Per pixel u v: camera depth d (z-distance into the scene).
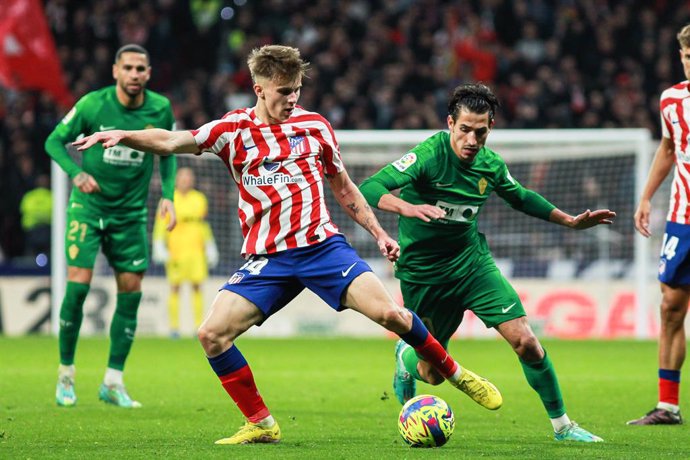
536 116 53.16
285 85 14.52
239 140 14.88
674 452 14.60
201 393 23.59
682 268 18.50
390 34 58.06
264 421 15.24
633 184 45.84
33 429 17.20
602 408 21.11
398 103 55.06
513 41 59.28
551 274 44.81
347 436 16.52
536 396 23.17
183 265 41.72
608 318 43.94
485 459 13.66
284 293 15.14
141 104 21.61
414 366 17.66
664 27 60.00
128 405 20.98
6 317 44.88
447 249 16.78
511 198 16.86
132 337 21.53
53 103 53.09
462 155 15.92
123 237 21.45
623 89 55.59
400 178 15.91
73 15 59.56
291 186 14.89
